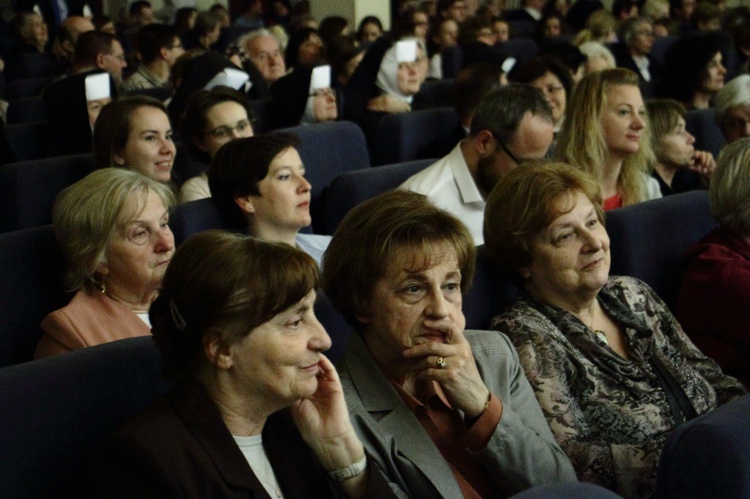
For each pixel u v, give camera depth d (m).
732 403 1.26
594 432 1.85
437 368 1.59
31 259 2.06
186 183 3.20
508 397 1.72
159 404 1.33
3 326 2.02
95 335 1.93
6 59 8.12
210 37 7.69
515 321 1.90
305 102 4.47
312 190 3.38
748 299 2.22
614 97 2.94
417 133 4.01
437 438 1.65
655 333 2.07
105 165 3.08
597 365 1.90
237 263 1.30
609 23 7.88
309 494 1.41
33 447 1.31
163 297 1.33
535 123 2.75
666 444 1.22
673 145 3.51
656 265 2.40
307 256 1.35
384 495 1.43
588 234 1.91
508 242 1.95
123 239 1.97
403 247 1.57
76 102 4.06
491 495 1.66
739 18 8.43
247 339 1.31
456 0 9.34
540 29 9.21
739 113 3.71
